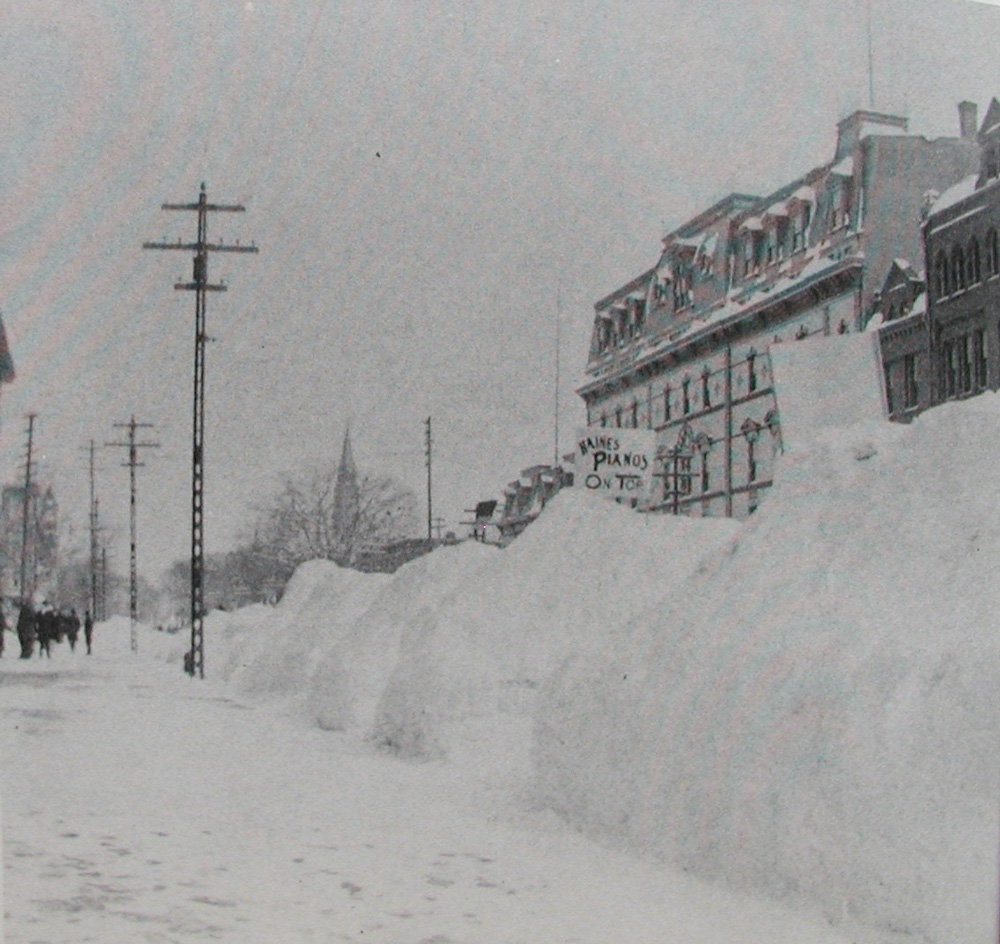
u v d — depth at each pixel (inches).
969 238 1306.6
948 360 1326.3
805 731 255.8
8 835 312.7
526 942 229.0
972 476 281.3
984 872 208.2
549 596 514.3
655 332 1584.6
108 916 239.0
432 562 686.5
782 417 416.2
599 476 707.4
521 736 466.0
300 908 251.4
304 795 393.7
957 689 233.0
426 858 298.8
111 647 2177.7
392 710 507.5
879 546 287.9
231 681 1042.7
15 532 1482.5
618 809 310.7
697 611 330.3
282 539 1059.9
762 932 225.8
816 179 1501.0
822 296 1451.8
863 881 225.0
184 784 413.7
